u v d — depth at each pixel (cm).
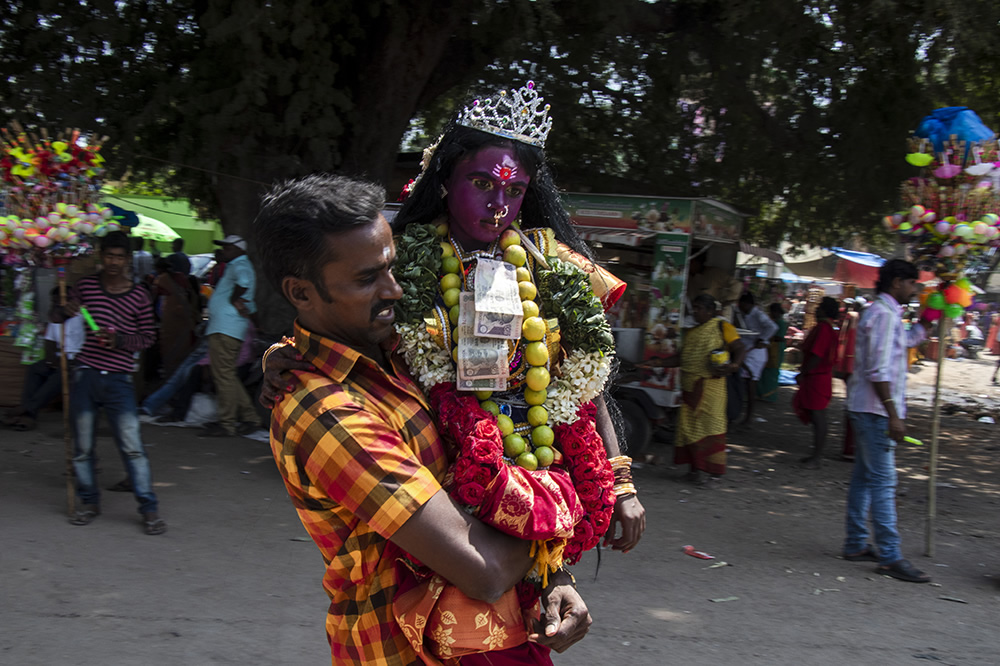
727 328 702
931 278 538
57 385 745
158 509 555
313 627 387
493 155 162
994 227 499
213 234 1925
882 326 505
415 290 160
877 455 512
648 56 966
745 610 441
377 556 150
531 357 163
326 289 144
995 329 2214
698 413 707
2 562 445
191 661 347
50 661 341
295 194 145
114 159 819
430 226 169
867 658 390
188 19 835
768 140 1007
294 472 146
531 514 145
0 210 502
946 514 681
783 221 1209
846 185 995
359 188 147
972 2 753
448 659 155
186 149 797
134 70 838
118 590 418
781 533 591
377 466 139
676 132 1055
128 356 515
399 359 164
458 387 158
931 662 389
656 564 508
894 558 508
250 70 722
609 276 179
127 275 521
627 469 180
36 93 768
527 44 898
